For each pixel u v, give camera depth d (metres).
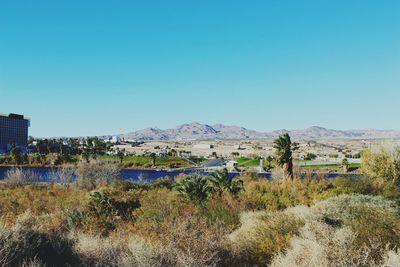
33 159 114.25
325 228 9.17
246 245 9.90
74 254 9.29
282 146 28.53
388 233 9.45
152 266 7.70
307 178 25.00
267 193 21.28
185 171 132.00
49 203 27.02
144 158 174.25
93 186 46.78
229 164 139.12
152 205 19.86
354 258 7.61
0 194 35.03
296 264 7.80
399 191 22.62
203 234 10.03
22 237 8.81
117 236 12.03
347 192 21.22
